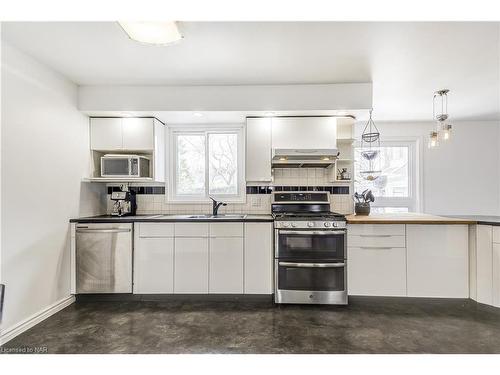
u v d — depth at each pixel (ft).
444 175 13.97
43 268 8.27
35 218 7.98
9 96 7.14
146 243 9.68
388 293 9.24
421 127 14.06
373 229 9.32
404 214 11.50
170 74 8.98
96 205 11.08
